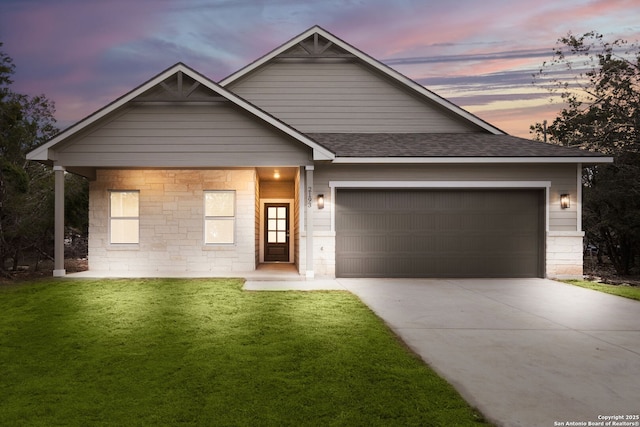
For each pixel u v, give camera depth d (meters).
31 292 8.80
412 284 10.46
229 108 10.95
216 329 5.80
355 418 3.22
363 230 11.62
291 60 14.04
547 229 11.54
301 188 11.37
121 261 12.25
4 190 11.76
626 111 17.50
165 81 11.09
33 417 3.21
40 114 14.34
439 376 4.12
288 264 15.06
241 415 3.26
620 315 7.00
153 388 3.77
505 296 8.79
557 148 12.05
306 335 5.50
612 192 15.93
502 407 3.45
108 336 5.45
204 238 12.40
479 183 11.56
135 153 10.80
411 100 14.20
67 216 14.89
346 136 13.56
